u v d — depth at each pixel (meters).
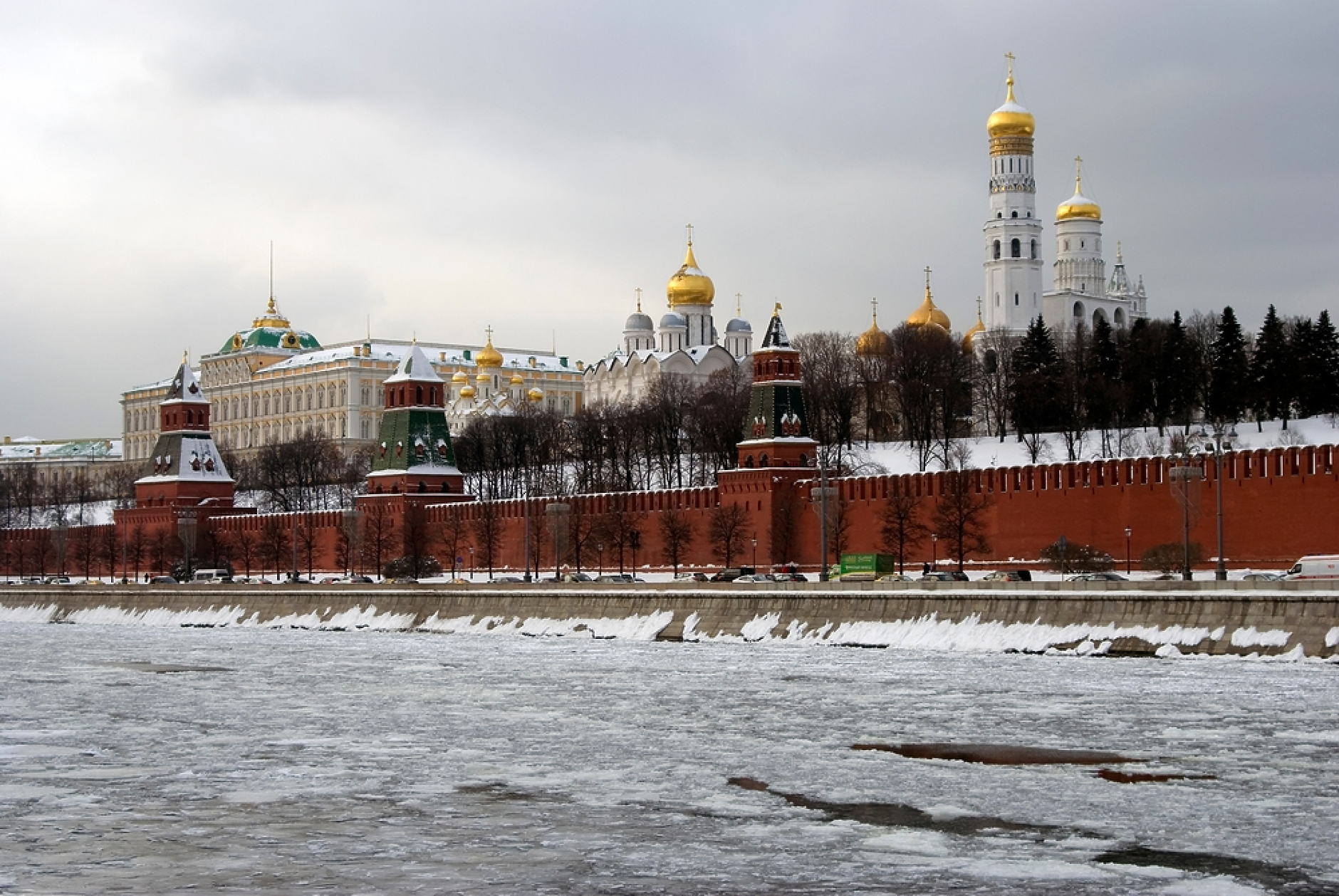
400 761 59.78
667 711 72.44
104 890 41.53
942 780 54.53
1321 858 43.62
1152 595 90.50
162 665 101.50
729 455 191.88
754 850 45.06
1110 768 56.22
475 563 173.38
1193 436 166.88
